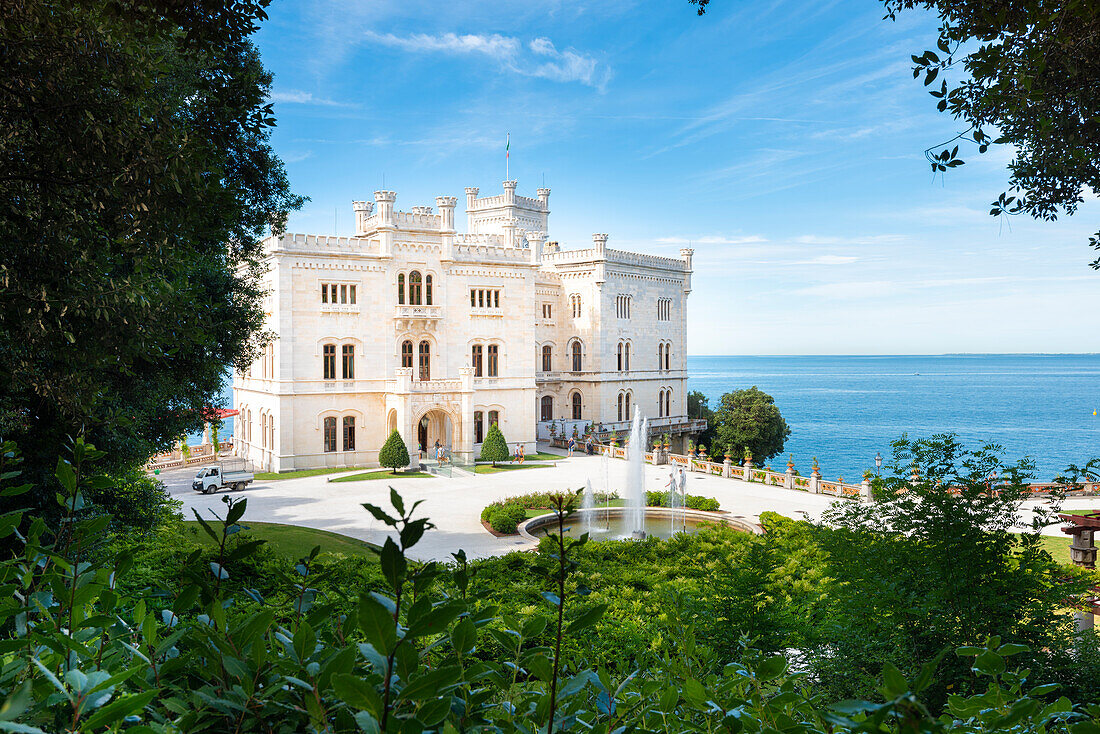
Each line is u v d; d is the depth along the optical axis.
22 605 2.84
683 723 3.19
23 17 8.66
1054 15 7.81
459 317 57.78
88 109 9.49
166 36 8.96
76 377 11.43
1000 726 2.99
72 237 10.59
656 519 37.75
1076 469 9.35
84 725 1.91
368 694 1.85
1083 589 9.19
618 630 10.46
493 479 47.78
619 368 71.56
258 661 2.33
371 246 54.19
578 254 70.31
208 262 20.64
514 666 2.83
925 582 8.80
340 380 52.84
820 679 8.88
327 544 24.75
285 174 23.22
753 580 10.20
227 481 42.84
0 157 9.44
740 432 68.38
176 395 19.94
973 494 9.19
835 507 10.77
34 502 13.82
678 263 78.62
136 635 3.06
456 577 2.44
